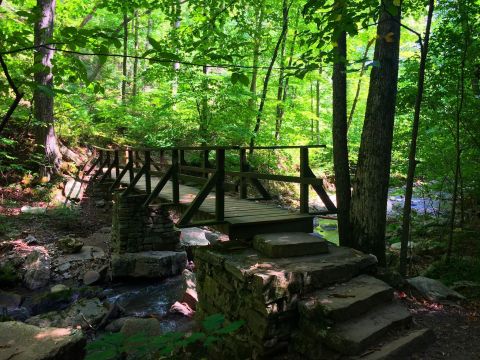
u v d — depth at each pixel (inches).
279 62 476.4
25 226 352.8
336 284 151.8
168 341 85.1
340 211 216.2
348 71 134.6
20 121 443.8
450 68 241.8
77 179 454.3
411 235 320.2
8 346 138.1
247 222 177.2
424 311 170.7
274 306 135.1
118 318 232.7
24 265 290.8
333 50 128.7
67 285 282.7
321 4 127.6
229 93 377.4
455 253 257.0
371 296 141.7
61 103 454.6
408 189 221.9
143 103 496.1
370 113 199.6
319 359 126.0
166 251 324.8
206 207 214.2
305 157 186.7
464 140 265.3
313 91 695.1
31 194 407.8
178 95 391.2
